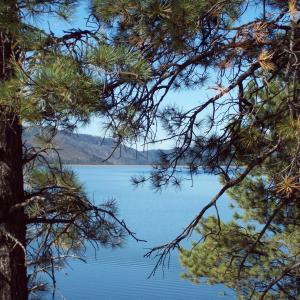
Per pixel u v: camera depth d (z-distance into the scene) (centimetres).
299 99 408
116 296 2920
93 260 4159
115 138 439
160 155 529
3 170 545
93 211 588
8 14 410
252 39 415
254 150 499
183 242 1417
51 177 605
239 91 464
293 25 381
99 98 379
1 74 455
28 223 557
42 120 373
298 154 380
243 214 780
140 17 379
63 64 350
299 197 481
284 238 761
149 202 11600
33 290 599
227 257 813
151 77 395
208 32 434
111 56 343
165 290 3019
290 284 711
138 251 4531
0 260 539
